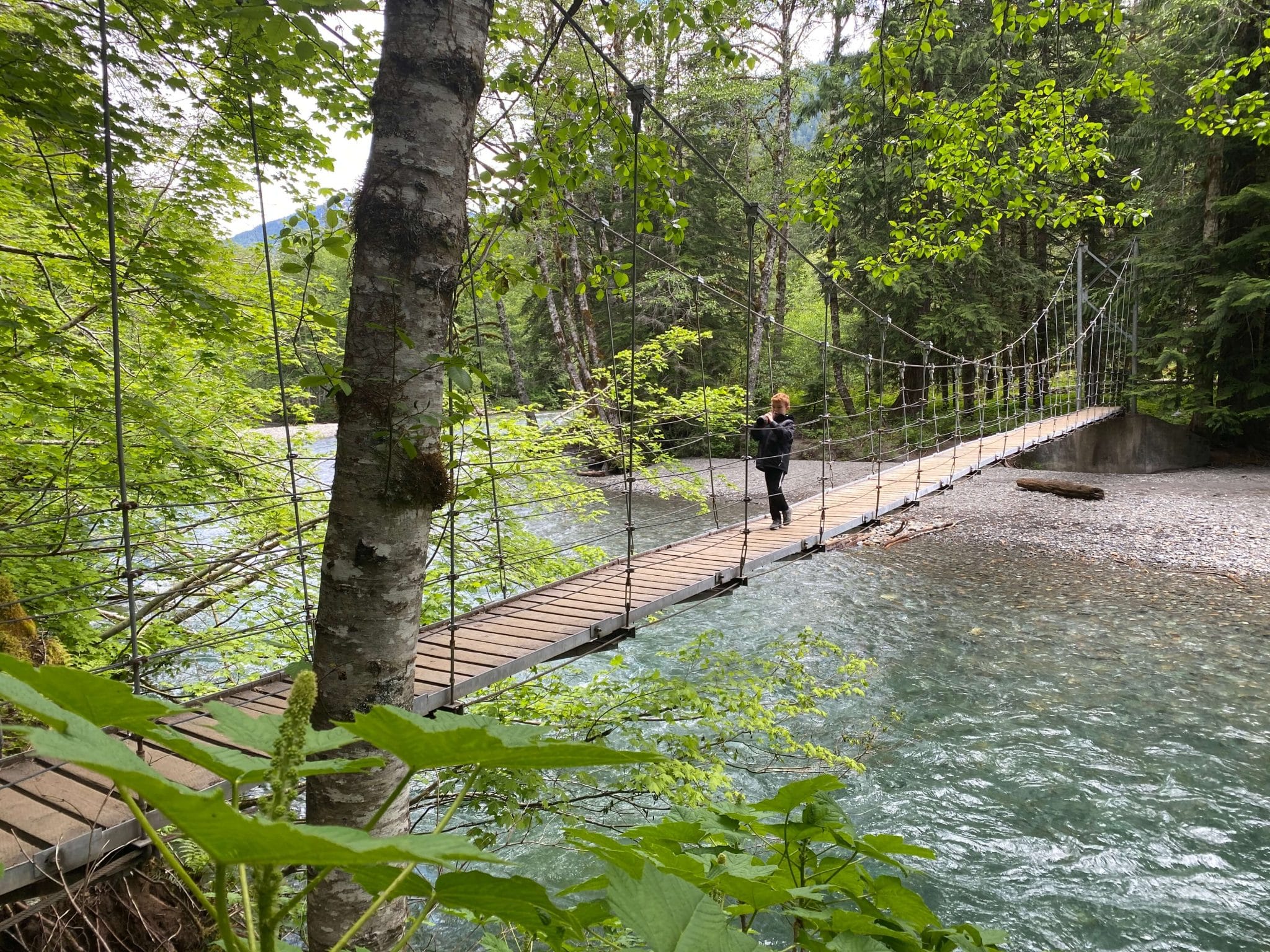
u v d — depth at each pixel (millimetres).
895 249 6828
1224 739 5492
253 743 477
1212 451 16828
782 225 4871
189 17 2703
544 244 13805
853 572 10242
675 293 18141
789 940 3486
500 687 3771
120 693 398
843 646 7492
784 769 4262
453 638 2922
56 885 1904
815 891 905
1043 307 19781
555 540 10531
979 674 6758
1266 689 6207
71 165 3004
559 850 4078
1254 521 11227
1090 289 18797
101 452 3646
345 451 1744
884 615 8398
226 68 2896
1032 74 13773
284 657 4266
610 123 3088
